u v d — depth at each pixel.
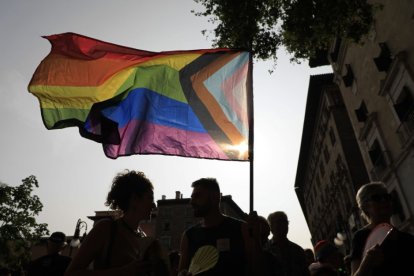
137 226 2.45
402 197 15.65
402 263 2.39
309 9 10.70
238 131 4.08
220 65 4.48
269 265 3.66
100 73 4.21
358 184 24.94
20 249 25.84
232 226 3.13
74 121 3.93
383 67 15.68
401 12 13.77
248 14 11.20
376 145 18.25
